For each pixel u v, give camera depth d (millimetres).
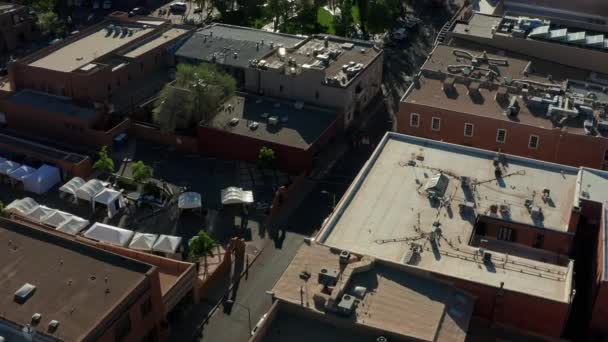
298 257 73750
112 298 70375
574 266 82312
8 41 157000
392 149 95500
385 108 131125
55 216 95562
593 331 71000
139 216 102062
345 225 80250
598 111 101625
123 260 75562
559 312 67000
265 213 102500
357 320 66062
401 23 167000
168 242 91750
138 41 137000
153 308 75875
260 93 126250
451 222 80625
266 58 127250
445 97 107000
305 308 67438
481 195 85375
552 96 105188
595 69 117625
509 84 108938
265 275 91062
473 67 114375
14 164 109812
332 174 111500
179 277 81625
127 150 118188
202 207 103812
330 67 125062
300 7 162000
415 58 151250
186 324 83438
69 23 171000
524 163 91750
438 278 70875
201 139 115875
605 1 139875
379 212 82500
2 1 171000
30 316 67688
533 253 81062
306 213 102688
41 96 125000
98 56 128500
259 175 111125
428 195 85312
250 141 111438
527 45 120625
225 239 97500
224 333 82250
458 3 180500
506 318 69812
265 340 65812
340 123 119812
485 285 68688
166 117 114562
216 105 116938
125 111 123938
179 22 170750
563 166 90250
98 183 105250
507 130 100250
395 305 68000
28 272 73438
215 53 134250
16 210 96875
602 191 84438
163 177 110938
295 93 122625
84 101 122875
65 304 69312
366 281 71000
